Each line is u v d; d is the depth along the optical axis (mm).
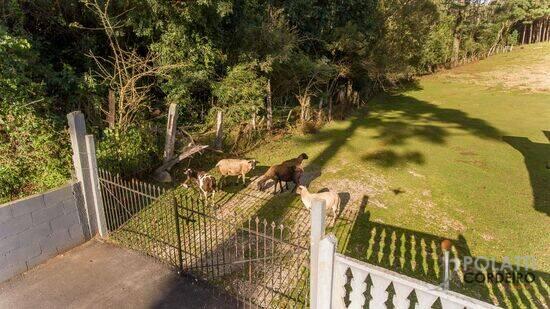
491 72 33812
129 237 6500
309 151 12297
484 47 40781
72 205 6074
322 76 15438
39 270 5582
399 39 19281
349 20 16516
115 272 5578
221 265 5730
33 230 5523
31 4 8758
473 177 10266
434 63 34000
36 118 7285
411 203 8508
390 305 5152
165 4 9461
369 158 11727
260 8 13156
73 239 6172
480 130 15633
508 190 9391
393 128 15695
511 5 41531
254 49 12344
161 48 10336
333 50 16547
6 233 5168
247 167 8938
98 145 7863
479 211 8188
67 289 5195
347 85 19141
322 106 16891
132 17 9656
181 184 8867
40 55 9086
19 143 7043
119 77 9648
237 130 11828
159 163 9266
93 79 9500
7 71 6887
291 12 14586
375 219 7656
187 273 5516
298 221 7383
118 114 9430
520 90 26125
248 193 8711
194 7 9781
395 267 5988
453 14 34500
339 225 7359
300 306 4875
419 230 7273
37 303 4914
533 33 52531
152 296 5078
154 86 11516
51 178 6797
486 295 5367
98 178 6289
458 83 29703
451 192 9188
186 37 10578
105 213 6547
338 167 10859
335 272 3889
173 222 6984
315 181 9742
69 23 9719
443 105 21594
